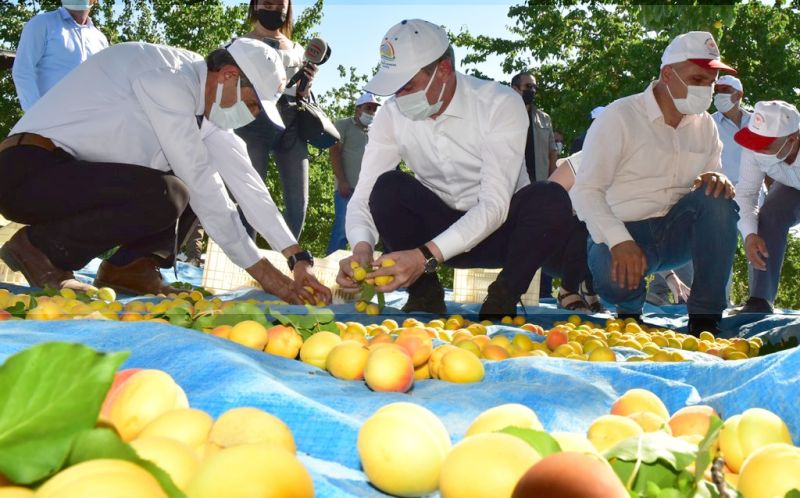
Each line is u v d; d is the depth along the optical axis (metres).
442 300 4.56
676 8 9.20
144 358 2.00
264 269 4.11
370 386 1.99
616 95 16.98
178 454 0.92
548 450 1.03
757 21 17.08
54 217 4.11
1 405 0.70
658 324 5.31
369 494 1.24
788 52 17.03
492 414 1.28
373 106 7.66
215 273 5.07
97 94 4.09
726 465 1.33
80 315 2.86
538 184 4.36
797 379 1.73
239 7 19.77
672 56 4.71
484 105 4.18
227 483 0.83
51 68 5.58
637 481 1.00
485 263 4.54
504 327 3.57
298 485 0.85
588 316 5.06
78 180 4.03
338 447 1.47
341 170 7.85
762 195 6.93
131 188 4.06
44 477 0.74
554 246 4.35
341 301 5.24
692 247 4.75
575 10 19.56
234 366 1.84
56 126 4.07
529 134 6.64
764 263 5.53
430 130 4.29
